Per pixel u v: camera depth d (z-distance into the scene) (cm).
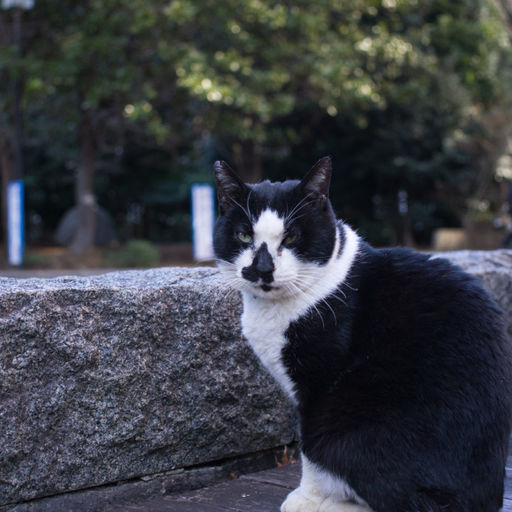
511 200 1080
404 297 247
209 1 1277
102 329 258
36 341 241
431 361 233
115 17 1302
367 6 1499
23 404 241
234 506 275
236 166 2095
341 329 245
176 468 290
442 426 225
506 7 1262
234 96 1250
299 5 1416
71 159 2262
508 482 305
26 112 1823
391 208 2188
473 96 1983
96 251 1747
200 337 286
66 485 255
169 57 1265
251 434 310
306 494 260
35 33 1539
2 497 240
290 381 256
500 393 234
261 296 251
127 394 266
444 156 1948
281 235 250
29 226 2706
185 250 2150
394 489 226
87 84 1447
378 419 232
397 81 1828
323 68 1341
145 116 1302
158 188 2520
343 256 257
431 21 2019
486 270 426
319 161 252
